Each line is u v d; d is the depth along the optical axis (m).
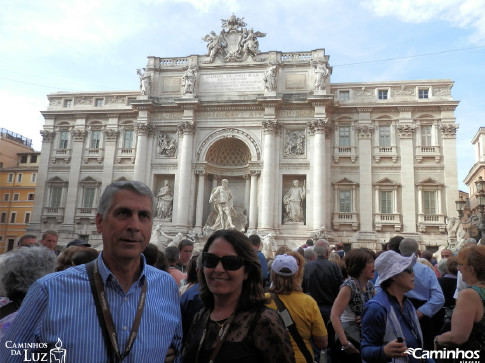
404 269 5.59
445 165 40.47
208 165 42.88
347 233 40.44
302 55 43.69
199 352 4.23
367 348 5.29
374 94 43.22
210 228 38.81
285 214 40.66
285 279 6.79
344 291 7.45
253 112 42.66
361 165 41.69
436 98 42.12
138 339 3.93
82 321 3.78
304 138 41.78
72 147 47.28
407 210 40.16
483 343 5.22
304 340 6.63
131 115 46.91
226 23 46.03
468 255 5.64
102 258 4.20
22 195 58.75
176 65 45.91
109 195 4.29
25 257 5.21
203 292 4.66
